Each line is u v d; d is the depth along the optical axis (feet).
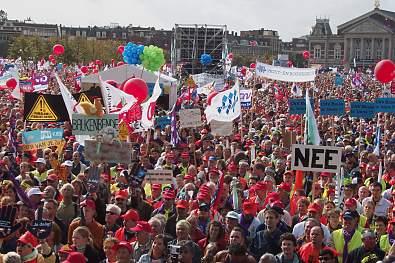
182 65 223.30
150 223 42.06
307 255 39.11
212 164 63.93
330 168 50.06
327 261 36.70
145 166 65.51
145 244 40.45
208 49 223.10
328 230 43.01
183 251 37.65
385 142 85.66
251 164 70.54
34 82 131.03
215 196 50.75
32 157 68.74
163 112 120.47
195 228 42.98
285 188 52.16
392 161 64.13
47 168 65.31
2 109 116.26
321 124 104.99
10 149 73.67
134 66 145.79
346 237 41.98
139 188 51.44
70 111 67.36
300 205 47.83
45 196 48.75
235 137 86.63
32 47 430.61
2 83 143.84
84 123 54.13
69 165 62.18
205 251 39.75
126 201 50.08
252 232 43.65
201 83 178.50
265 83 256.73
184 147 77.20
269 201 47.50
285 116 115.24
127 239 42.83
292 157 50.39
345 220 41.98
